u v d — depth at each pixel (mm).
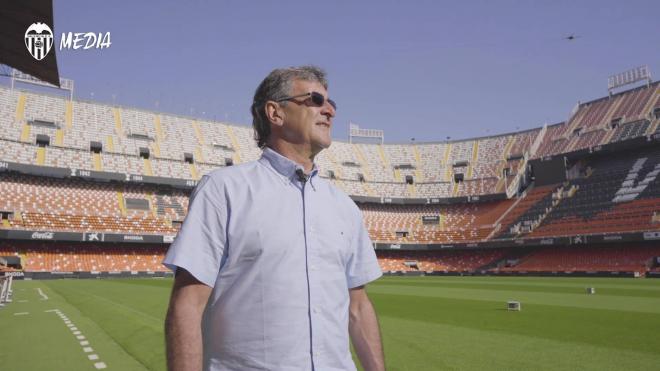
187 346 1728
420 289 27891
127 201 54000
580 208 54188
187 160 61094
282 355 1776
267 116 2250
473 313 14359
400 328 11125
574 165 60562
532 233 55156
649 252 45719
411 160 75562
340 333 1980
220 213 1880
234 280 1847
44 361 7746
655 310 14812
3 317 13734
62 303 18391
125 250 51406
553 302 17906
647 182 50750
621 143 52875
